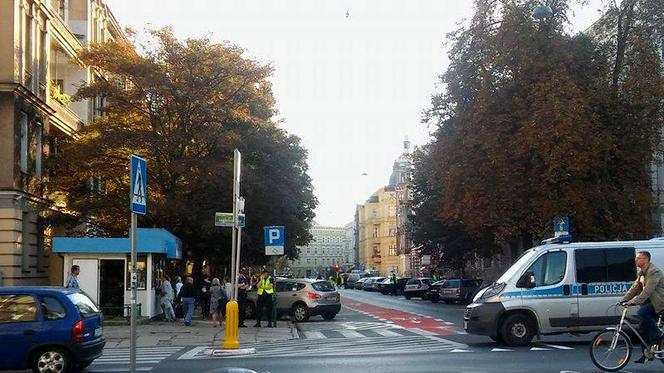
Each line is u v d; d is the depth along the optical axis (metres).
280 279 31.50
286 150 40.16
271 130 40.34
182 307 29.98
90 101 42.03
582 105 29.39
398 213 125.38
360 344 19.39
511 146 30.67
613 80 32.91
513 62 31.53
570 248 17.92
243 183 35.94
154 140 33.88
